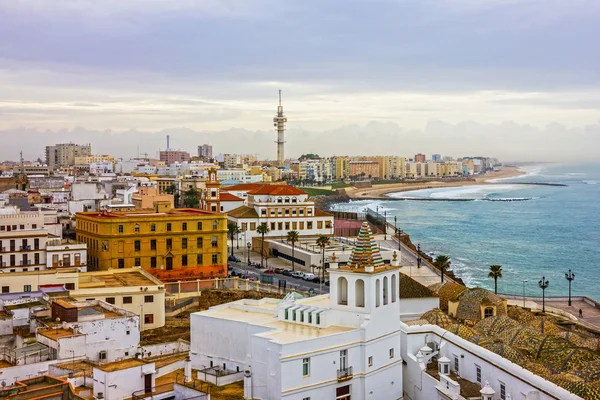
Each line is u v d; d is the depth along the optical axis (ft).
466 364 234.99
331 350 217.36
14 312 269.23
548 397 187.52
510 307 354.54
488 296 337.93
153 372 213.46
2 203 559.79
